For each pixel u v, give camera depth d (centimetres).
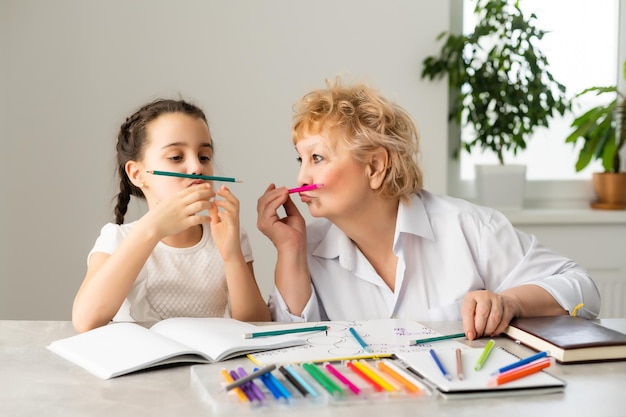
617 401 77
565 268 131
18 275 238
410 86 242
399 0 240
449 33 243
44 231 237
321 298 138
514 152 253
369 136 123
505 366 85
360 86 136
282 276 131
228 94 239
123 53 234
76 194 237
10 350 97
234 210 125
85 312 109
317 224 144
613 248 257
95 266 126
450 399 77
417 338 101
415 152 138
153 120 131
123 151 140
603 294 254
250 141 241
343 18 239
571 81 271
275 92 240
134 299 130
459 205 138
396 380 82
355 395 77
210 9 236
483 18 247
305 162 127
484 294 106
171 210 114
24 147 234
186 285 135
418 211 134
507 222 137
